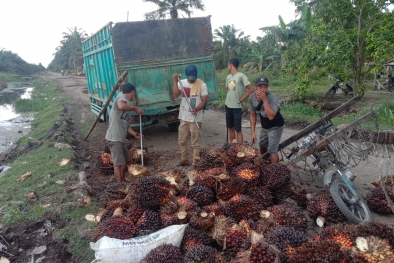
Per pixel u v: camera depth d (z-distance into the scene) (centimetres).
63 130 1083
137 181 432
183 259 339
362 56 1267
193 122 653
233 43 3559
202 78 923
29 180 648
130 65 836
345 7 1216
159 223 402
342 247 320
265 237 347
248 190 473
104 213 446
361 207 441
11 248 435
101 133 1077
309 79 1341
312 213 450
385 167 644
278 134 561
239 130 738
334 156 479
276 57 2645
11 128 1450
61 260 404
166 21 868
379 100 1334
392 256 302
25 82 5178
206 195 452
